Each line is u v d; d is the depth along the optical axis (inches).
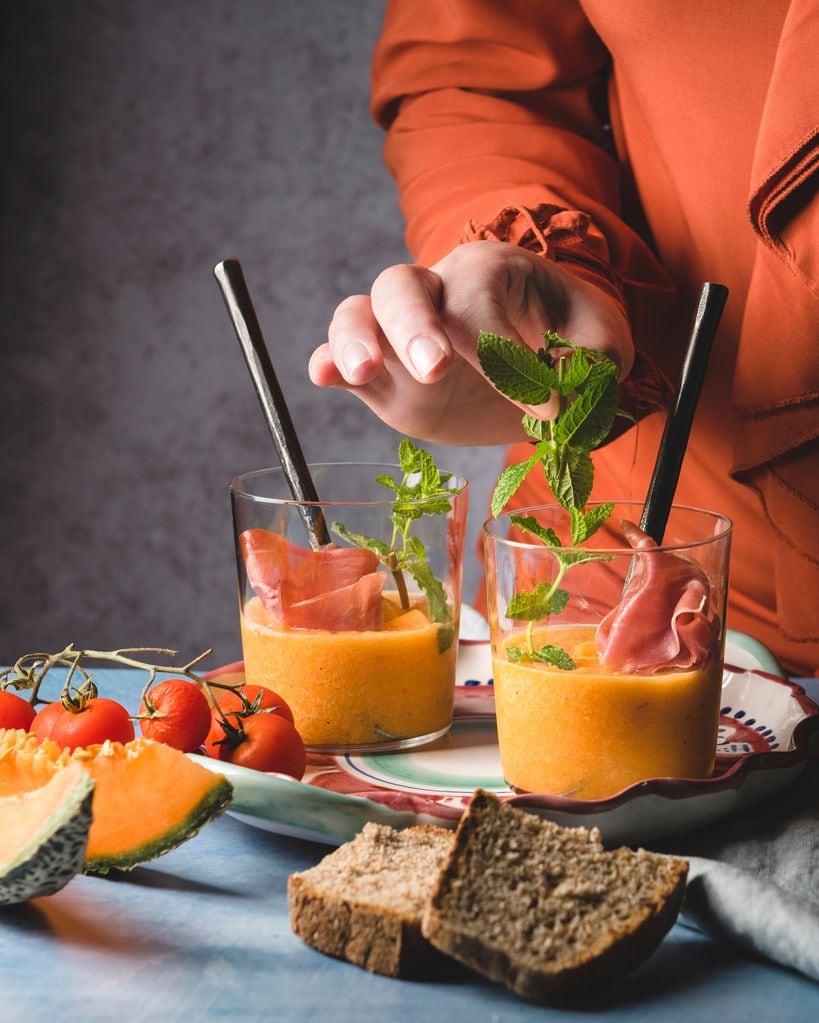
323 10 104.3
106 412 110.3
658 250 55.0
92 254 108.4
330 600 39.8
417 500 40.0
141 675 48.9
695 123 49.4
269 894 31.5
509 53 56.5
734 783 33.3
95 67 106.2
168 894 31.4
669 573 34.1
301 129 106.0
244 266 108.0
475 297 37.6
